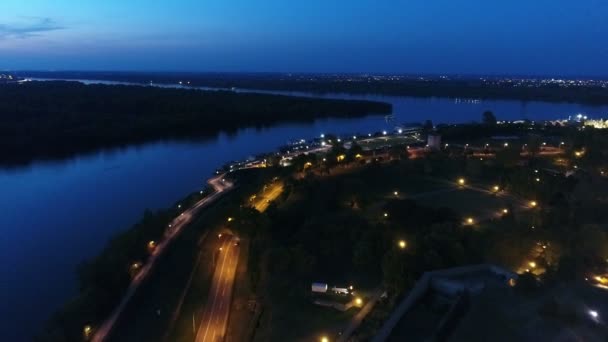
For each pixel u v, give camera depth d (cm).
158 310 10725
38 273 13100
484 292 6981
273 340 8925
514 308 6538
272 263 11181
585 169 17888
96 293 10544
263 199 17475
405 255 9612
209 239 14162
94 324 10069
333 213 14350
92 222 17025
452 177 18300
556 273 8019
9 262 13750
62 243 15138
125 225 16725
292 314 9719
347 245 12012
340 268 11362
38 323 10788
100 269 11244
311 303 10050
